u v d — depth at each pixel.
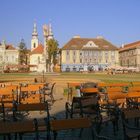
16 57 149.38
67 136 10.61
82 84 20.77
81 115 10.89
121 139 10.12
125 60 145.00
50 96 21.14
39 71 91.31
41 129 8.50
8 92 14.50
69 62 129.75
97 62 132.50
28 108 9.77
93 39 136.50
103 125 12.02
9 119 11.00
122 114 7.86
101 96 14.83
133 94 12.58
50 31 113.88
